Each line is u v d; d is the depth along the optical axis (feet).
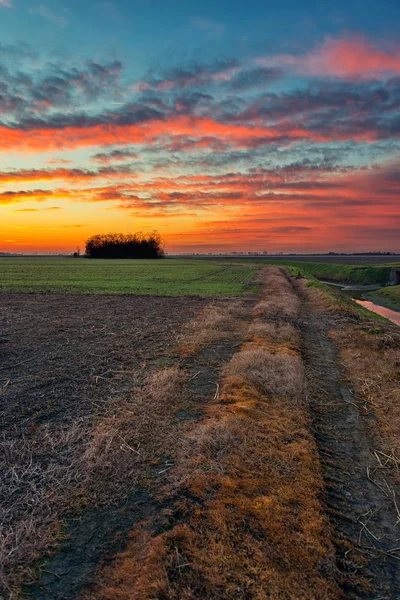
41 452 15.79
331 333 38.91
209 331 36.52
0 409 19.80
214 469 14.14
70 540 11.14
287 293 67.62
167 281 98.58
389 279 155.43
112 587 9.60
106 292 71.51
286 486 13.42
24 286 83.10
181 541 10.91
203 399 21.02
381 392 23.35
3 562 10.27
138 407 19.83
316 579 10.00
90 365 27.04
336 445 17.46
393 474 15.31
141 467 14.61
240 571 10.02
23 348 31.65
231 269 160.66
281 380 23.06
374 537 11.99
